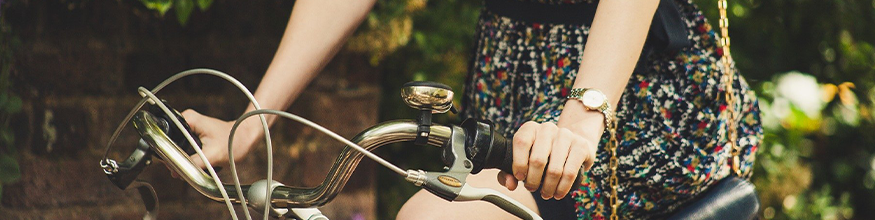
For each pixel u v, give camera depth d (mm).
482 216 1231
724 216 1353
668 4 1413
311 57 1363
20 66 1959
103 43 2068
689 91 1420
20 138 1994
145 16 2105
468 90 1638
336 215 2445
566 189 986
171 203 2203
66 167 2059
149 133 1076
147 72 2127
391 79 2932
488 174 1291
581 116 1100
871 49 3771
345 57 2402
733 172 1461
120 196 2143
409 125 965
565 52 1420
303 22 1381
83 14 2037
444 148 969
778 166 3719
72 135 2059
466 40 2820
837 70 3930
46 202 2039
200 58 2180
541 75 1448
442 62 2812
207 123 1279
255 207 1030
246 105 2232
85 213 2094
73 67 2037
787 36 3695
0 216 1993
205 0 1969
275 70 1351
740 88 1520
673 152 1397
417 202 1264
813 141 4230
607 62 1126
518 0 1476
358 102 2430
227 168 2209
